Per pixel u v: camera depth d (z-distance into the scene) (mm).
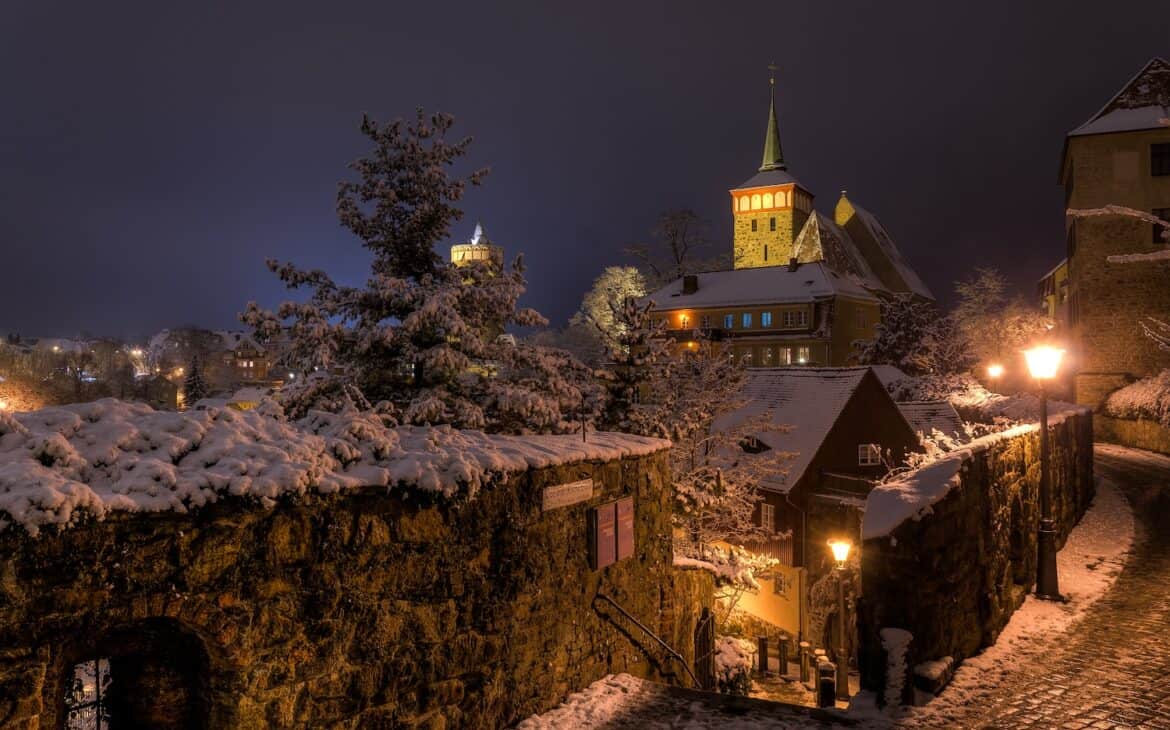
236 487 5277
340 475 5984
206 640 5320
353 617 6039
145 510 4902
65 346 97875
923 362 46750
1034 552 11805
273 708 5539
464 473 6660
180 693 5609
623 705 7895
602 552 8664
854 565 18344
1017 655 8672
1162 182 39750
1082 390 40500
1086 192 40781
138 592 4910
